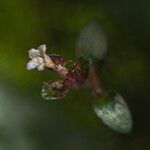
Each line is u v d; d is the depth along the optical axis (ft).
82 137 0.63
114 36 0.65
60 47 0.65
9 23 0.65
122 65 0.65
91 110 0.63
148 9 0.65
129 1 0.66
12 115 0.63
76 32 0.65
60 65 0.49
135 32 0.65
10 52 0.64
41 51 0.48
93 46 0.53
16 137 0.62
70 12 0.66
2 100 0.63
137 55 0.65
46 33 0.66
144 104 0.64
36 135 0.62
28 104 0.63
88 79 0.51
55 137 0.62
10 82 0.64
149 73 0.64
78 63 0.50
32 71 0.64
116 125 0.51
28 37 0.65
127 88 0.64
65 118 0.63
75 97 0.63
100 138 0.63
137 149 0.62
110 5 0.66
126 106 0.51
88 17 0.66
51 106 0.64
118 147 0.62
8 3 0.65
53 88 0.49
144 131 0.63
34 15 0.66
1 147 0.61
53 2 0.67
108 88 0.64
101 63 0.53
